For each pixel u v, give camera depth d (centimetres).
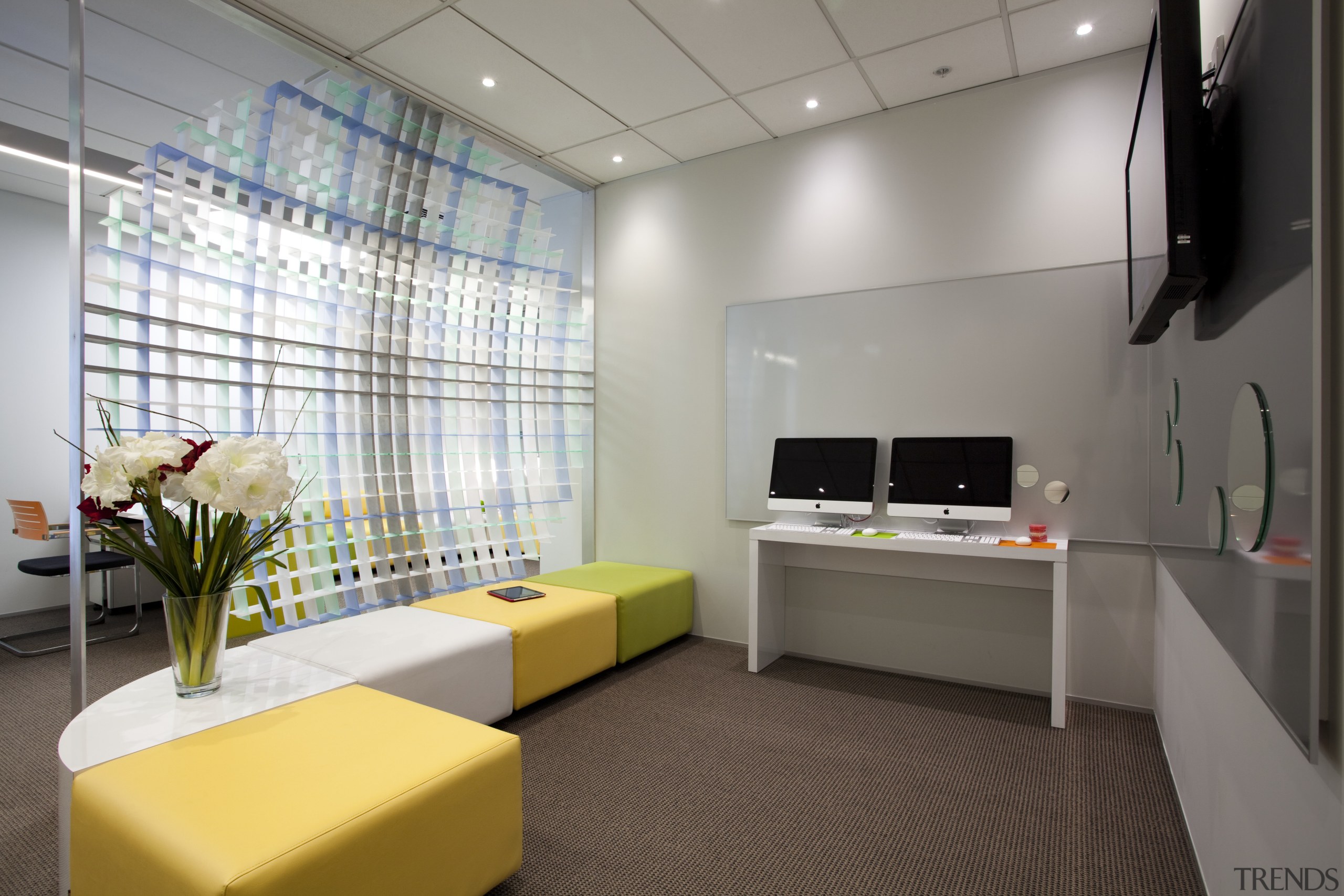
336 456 302
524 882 177
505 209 366
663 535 413
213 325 265
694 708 294
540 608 300
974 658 322
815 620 362
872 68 302
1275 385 100
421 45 285
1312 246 85
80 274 220
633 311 425
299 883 121
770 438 370
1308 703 85
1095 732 267
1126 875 180
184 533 173
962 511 305
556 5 260
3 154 382
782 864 185
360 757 154
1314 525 84
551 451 400
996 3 257
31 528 403
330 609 305
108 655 370
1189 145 137
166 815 130
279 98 276
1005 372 309
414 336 335
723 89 320
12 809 215
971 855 189
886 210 339
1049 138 302
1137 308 207
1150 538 275
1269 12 105
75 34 216
